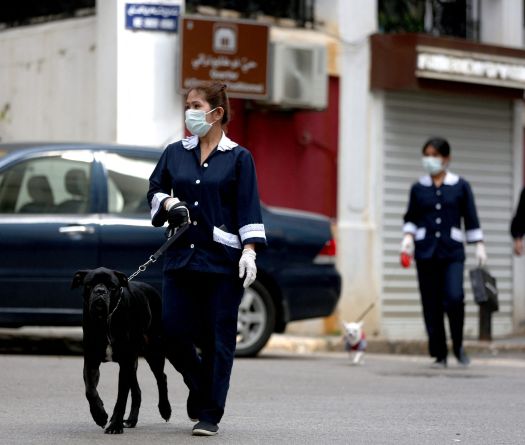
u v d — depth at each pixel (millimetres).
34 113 26750
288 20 26828
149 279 18281
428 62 27312
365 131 27531
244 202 11133
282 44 25484
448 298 18750
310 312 19688
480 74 28219
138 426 11695
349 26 27344
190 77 24578
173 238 11000
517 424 12578
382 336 27438
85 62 25438
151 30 24516
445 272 18828
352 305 27156
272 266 19359
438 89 27828
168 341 11273
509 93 29172
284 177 26516
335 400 14445
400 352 25203
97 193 18375
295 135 26688
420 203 18812
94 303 10430
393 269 27859
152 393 14727
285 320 19562
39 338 21266
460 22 30234
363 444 10930
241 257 11070
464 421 12727
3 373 16062
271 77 25406
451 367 19422
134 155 18750
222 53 24797
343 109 27297
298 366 18750
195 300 11281
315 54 25859
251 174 11188
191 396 11477
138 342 11000
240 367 18094
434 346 19141
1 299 17938
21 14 27438
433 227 18719
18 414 12469
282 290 19438
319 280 19703
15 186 18172
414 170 28312
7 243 17906
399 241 28016
